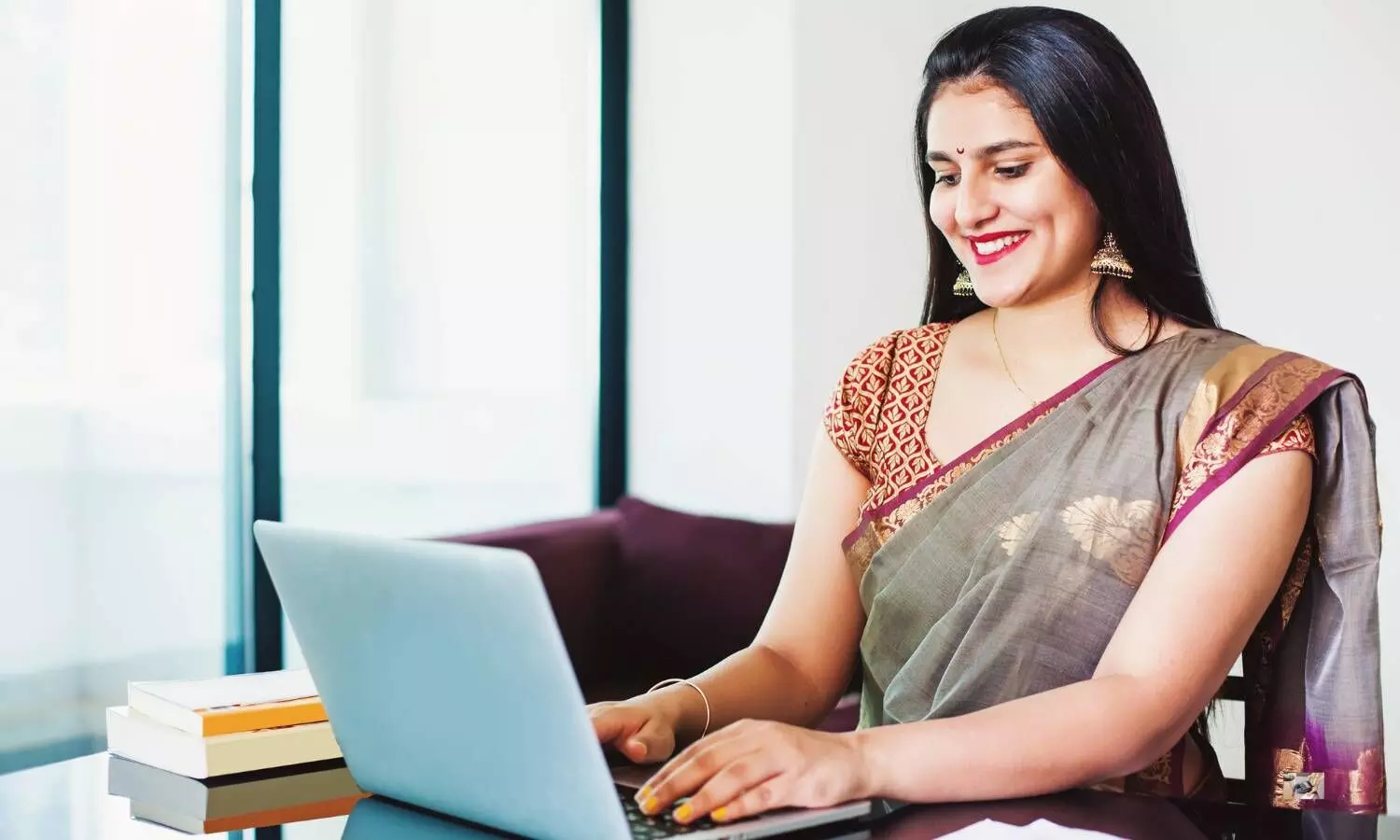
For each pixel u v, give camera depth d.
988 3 3.03
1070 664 1.26
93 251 2.56
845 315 3.26
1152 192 1.27
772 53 3.35
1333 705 1.23
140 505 2.65
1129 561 1.24
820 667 1.41
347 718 0.99
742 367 3.44
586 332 3.64
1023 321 1.36
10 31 2.43
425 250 3.21
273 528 0.95
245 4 2.77
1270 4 2.68
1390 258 2.58
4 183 2.44
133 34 2.60
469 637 0.83
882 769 0.98
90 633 2.59
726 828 0.89
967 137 1.29
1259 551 1.15
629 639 2.76
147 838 0.93
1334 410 1.21
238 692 1.19
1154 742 1.08
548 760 0.84
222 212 2.76
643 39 3.60
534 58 3.46
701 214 3.51
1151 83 2.83
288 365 2.90
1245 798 1.31
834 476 1.45
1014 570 1.28
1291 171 2.67
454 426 3.30
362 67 3.04
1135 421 1.26
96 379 2.58
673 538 2.79
